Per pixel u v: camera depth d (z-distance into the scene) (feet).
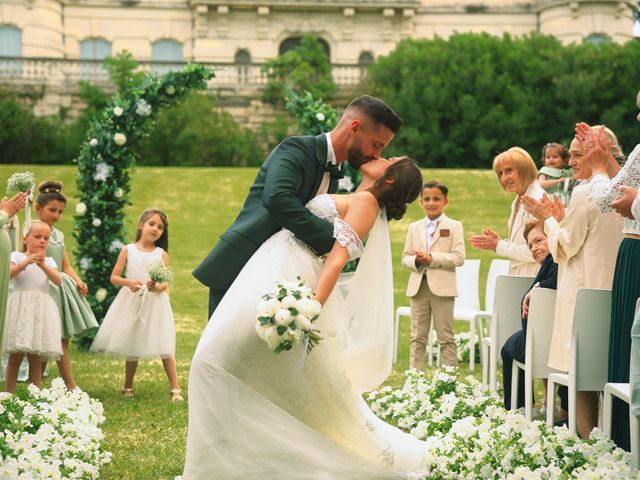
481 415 16.46
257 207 13.87
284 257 13.29
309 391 13.30
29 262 20.77
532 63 105.70
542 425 14.21
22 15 118.93
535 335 16.60
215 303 14.14
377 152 14.05
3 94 111.04
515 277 19.29
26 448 13.42
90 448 14.75
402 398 18.95
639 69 104.01
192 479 12.66
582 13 120.06
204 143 100.94
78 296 23.39
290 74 115.34
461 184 83.35
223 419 12.71
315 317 11.94
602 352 14.52
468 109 102.01
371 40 124.98
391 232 70.49
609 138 17.54
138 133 32.71
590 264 15.28
